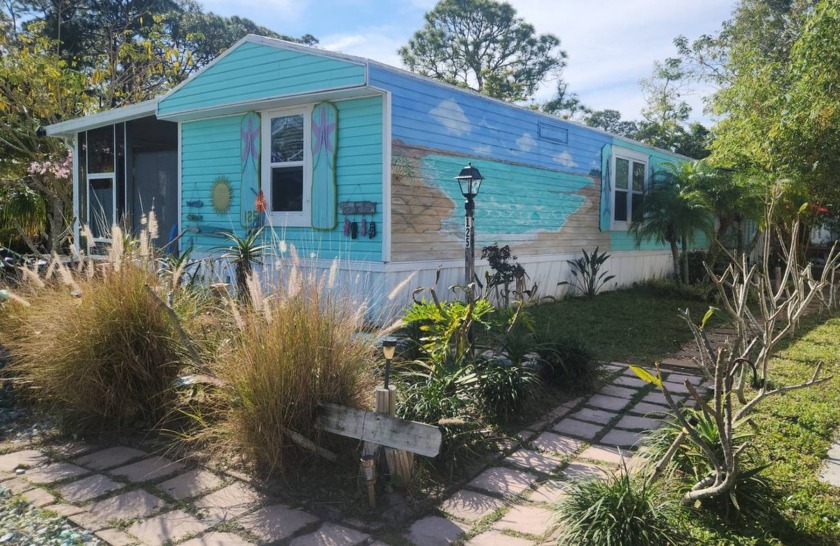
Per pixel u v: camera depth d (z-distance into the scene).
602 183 12.83
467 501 3.65
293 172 8.89
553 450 4.45
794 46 10.91
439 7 35.94
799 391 5.60
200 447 4.35
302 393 3.75
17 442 4.58
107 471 4.06
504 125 9.97
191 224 10.29
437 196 8.70
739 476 3.39
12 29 20.00
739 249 14.34
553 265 11.36
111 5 26.22
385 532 3.29
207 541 3.17
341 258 8.29
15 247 14.85
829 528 3.21
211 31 28.78
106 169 12.35
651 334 8.73
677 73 25.25
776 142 11.27
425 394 4.29
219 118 9.77
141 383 4.69
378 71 7.66
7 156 15.70
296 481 3.83
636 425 4.96
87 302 4.61
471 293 5.32
